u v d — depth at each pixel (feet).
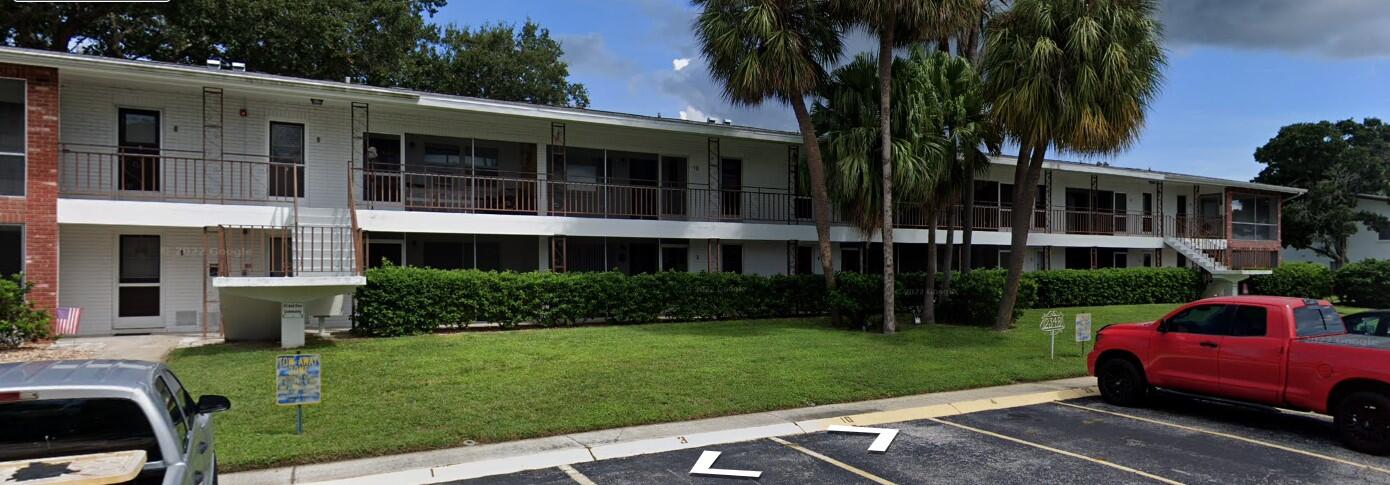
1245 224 108.99
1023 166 55.16
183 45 71.36
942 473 21.34
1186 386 28.96
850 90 55.83
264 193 50.60
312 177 52.26
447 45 112.98
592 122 57.41
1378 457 23.25
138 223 43.14
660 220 61.31
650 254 67.92
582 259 64.54
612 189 64.85
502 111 53.62
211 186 49.26
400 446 22.56
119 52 72.28
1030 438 25.50
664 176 67.87
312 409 26.40
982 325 57.88
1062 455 23.31
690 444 24.23
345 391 29.35
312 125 52.39
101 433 12.80
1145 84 48.47
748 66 49.57
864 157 53.36
